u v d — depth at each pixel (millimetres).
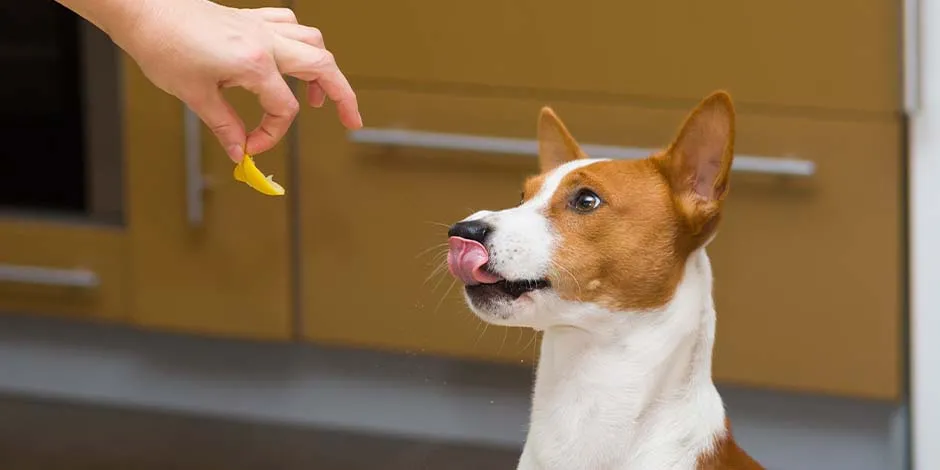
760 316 3156
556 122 2082
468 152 3209
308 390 3598
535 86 3146
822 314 3125
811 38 2994
